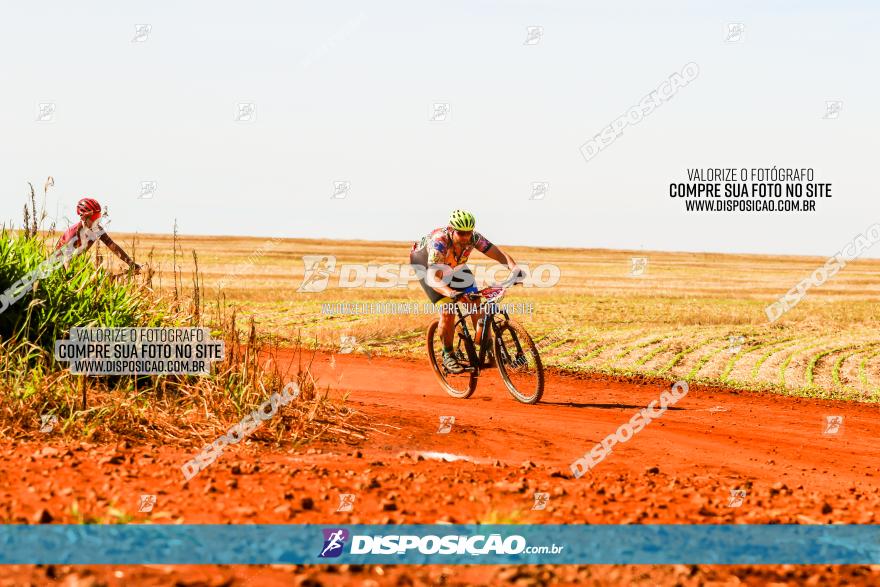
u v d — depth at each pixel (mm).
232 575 3398
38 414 6723
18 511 4141
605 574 3537
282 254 71000
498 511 4480
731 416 10133
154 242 82000
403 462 6070
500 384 12195
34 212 8930
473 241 9898
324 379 11578
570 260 85375
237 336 8445
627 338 19641
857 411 11461
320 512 4406
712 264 83000
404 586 3373
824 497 5391
